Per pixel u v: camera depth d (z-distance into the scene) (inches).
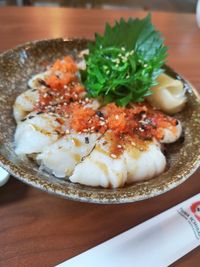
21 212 7.1
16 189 7.5
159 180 7.0
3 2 22.9
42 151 7.8
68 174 7.6
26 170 6.7
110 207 7.6
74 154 7.7
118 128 8.0
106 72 9.3
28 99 8.8
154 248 6.7
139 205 7.7
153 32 10.4
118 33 10.3
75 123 8.2
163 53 9.7
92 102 9.0
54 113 8.6
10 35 12.6
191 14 16.7
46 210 7.3
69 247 6.7
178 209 7.6
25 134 7.9
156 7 28.2
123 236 6.9
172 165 7.8
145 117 8.9
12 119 8.6
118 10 15.8
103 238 7.0
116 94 9.2
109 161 7.3
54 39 10.3
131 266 6.4
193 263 6.7
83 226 7.1
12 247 6.5
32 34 13.0
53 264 6.4
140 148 7.8
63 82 9.5
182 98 9.4
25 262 6.3
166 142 8.5
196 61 13.2
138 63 9.6
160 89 9.5
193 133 8.4
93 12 15.3
